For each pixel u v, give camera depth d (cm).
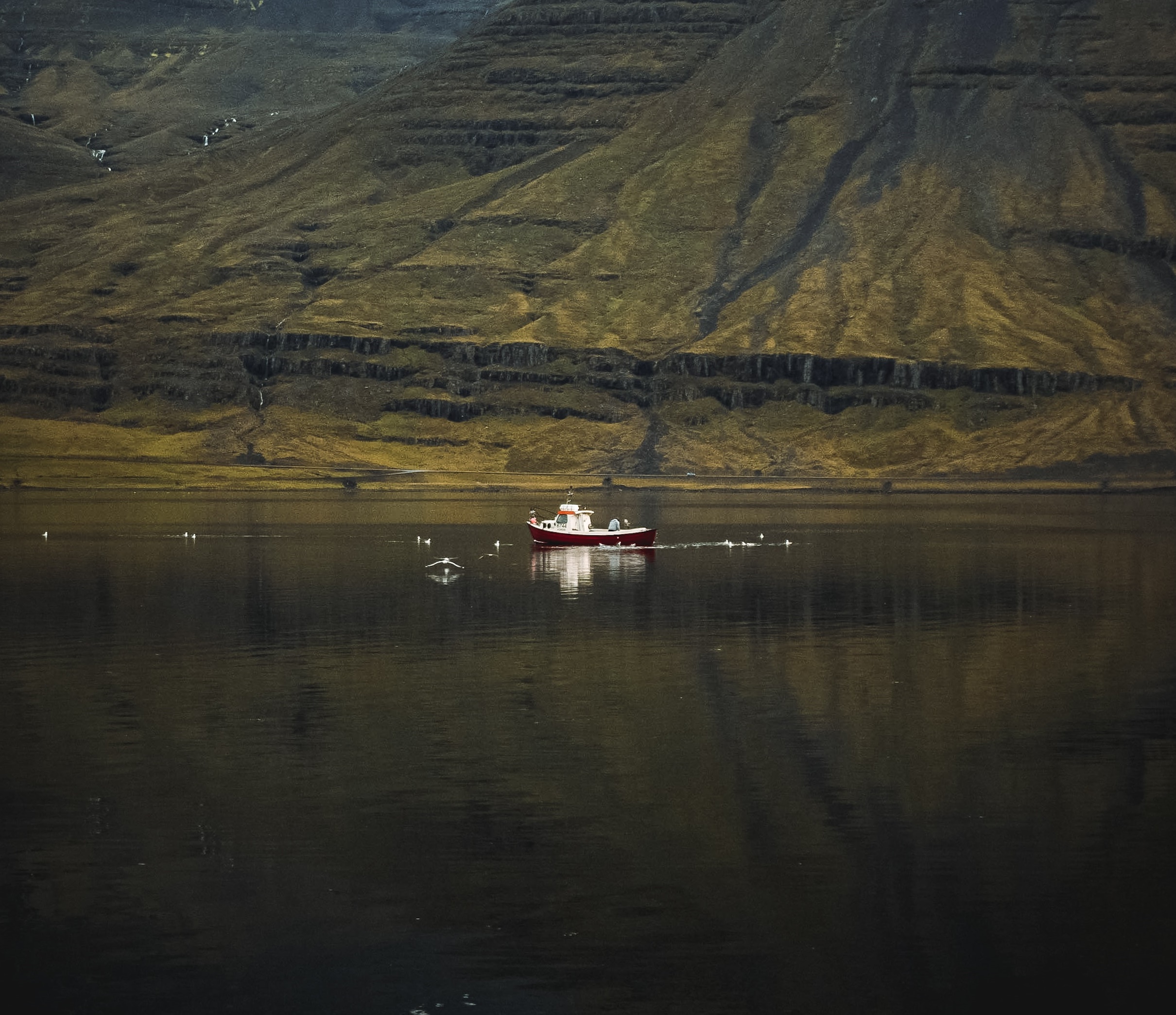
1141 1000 6419
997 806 9056
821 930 7088
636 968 6712
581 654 15000
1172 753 10400
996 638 16300
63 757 10269
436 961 6794
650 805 9062
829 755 10362
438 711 11869
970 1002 6400
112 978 6644
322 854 8156
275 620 17650
